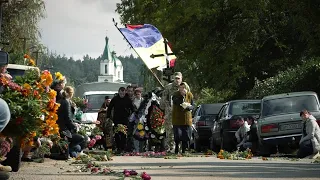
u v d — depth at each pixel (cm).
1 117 1048
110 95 3853
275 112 2475
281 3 4281
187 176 1352
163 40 3028
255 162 1856
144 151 2595
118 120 2564
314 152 2180
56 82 1942
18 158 1422
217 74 4609
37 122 1309
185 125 2275
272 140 2372
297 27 4178
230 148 2792
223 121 2788
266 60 4675
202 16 4534
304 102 2491
